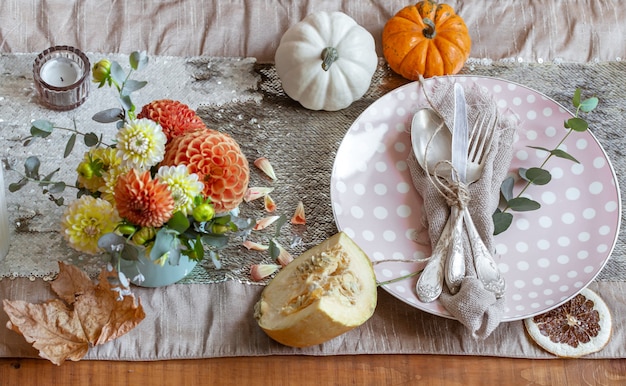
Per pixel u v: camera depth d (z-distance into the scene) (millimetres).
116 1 1081
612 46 1117
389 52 1046
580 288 902
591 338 908
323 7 1112
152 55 1048
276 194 971
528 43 1109
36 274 897
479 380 893
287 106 1029
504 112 1005
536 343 908
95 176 769
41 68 991
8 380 851
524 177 965
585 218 955
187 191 719
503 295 891
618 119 1062
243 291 915
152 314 894
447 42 1034
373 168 972
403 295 884
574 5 1143
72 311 867
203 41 1068
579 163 983
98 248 762
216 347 882
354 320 812
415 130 969
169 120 802
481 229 916
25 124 980
